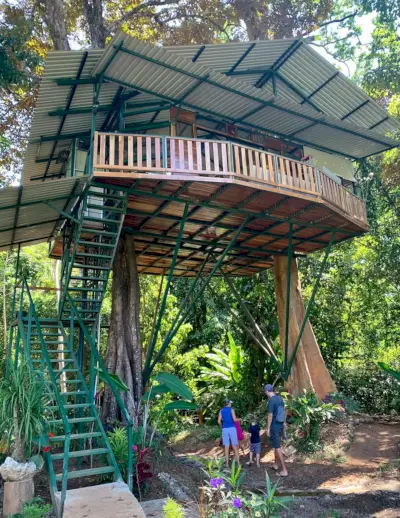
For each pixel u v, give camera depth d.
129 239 12.30
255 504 4.79
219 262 11.88
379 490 7.80
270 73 11.93
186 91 10.13
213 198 9.72
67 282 9.91
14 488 5.89
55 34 15.52
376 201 17.75
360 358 19.84
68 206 10.05
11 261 19.77
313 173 10.21
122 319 11.49
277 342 17.00
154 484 7.35
